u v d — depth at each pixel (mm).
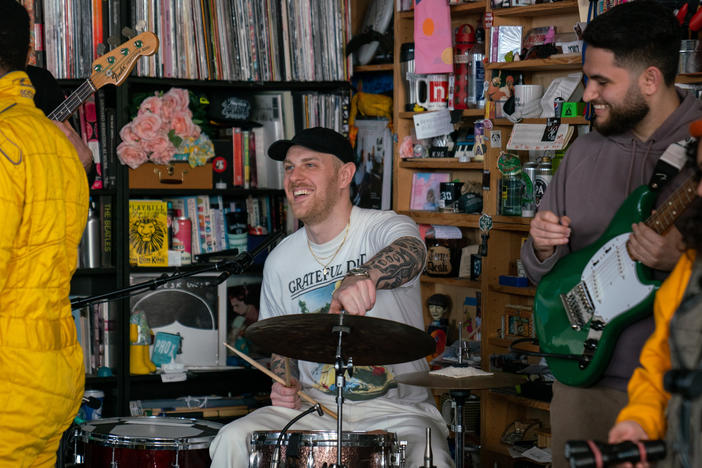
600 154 2244
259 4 4188
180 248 4137
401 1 4262
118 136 3979
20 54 2035
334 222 3059
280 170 4258
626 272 2059
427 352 2426
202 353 4156
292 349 2533
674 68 2092
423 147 4234
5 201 1830
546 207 2383
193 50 4078
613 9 2113
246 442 2814
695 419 1320
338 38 4348
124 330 3988
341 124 4363
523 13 3760
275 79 4246
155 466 2838
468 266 4098
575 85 3572
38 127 1959
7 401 1874
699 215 1430
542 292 2287
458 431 2775
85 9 3939
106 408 4113
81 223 2102
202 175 4141
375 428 2906
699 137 1434
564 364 2205
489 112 3811
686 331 1373
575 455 1298
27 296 1906
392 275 2455
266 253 4289
